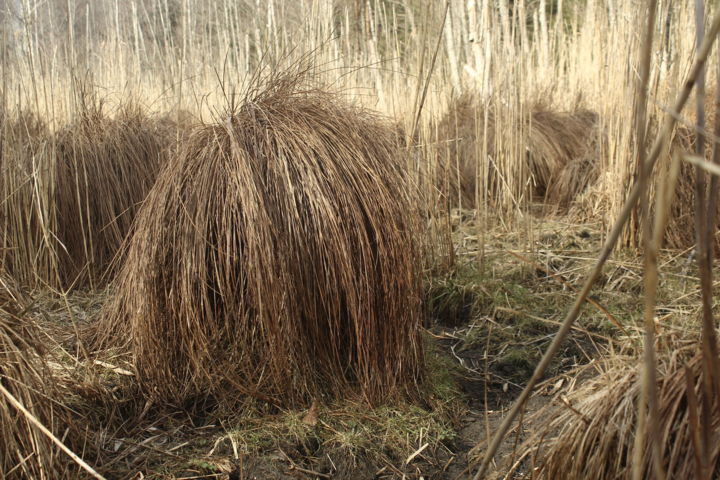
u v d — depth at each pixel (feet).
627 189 13.52
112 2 18.20
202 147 8.48
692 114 13.47
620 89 13.67
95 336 9.86
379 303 8.22
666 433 5.35
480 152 14.76
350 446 7.69
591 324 11.01
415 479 7.43
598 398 6.14
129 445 7.66
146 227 8.23
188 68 19.12
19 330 7.09
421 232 10.71
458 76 20.57
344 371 8.50
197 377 8.44
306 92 8.89
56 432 7.09
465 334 11.19
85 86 15.05
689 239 13.46
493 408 8.94
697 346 5.85
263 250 7.64
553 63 25.29
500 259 13.89
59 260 12.89
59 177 13.17
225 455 7.55
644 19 8.50
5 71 12.54
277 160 7.90
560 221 16.44
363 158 8.27
